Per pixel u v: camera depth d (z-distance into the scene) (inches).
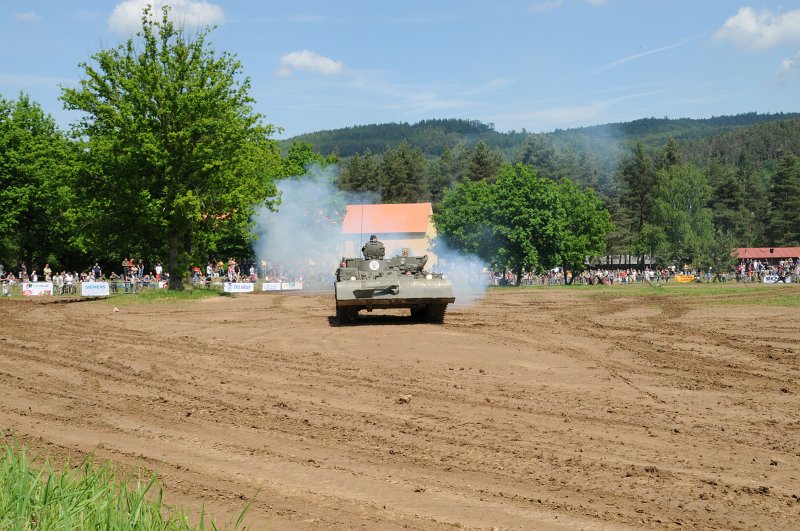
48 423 342.6
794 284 2025.1
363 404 382.9
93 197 1437.0
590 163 5447.8
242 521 209.9
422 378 465.7
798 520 212.8
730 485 245.1
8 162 2257.6
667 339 672.4
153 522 183.8
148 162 1419.8
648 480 250.7
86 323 887.1
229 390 426.9
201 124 1437.0
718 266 2618.1
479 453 285.1
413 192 5315.0
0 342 676.7
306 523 209.9
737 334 713.0
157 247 1625.2
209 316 995.3
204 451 290.5
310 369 506.3
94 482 202.7
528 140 5004.9
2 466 213.5
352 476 256.1
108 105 1417.3
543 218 2448.3
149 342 677.9
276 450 291.3
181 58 1457.9
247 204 1535.4
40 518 179.9
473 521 212.5
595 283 2635.3
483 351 589.3
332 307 1186.0
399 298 778.2
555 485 245.4
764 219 5009.8
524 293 1643.7
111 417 355.9
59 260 2741.1
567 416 351.6
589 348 607.8
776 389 424.5
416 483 248.1
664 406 375.9
